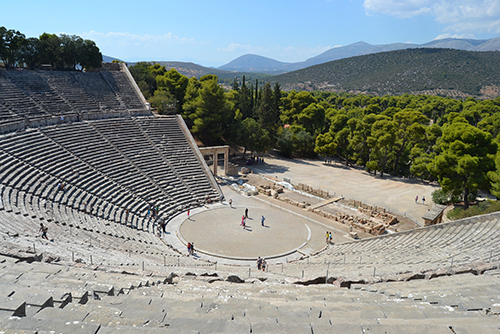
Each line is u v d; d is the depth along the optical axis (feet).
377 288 38.58
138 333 18.62
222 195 157.69
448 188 142.92
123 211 119.03
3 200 86.38
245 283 46.47
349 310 27.02
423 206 157.89
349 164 252.62
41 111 150.41
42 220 84.53
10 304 21.07
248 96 281.74
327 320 23.67
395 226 133.39
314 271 65.98
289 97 299.38
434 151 205.57
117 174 136.36
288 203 156.97
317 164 245.24
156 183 145.59
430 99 444.55
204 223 129.08
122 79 211.00
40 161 116.16
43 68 197.26
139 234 107.96
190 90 233.35
